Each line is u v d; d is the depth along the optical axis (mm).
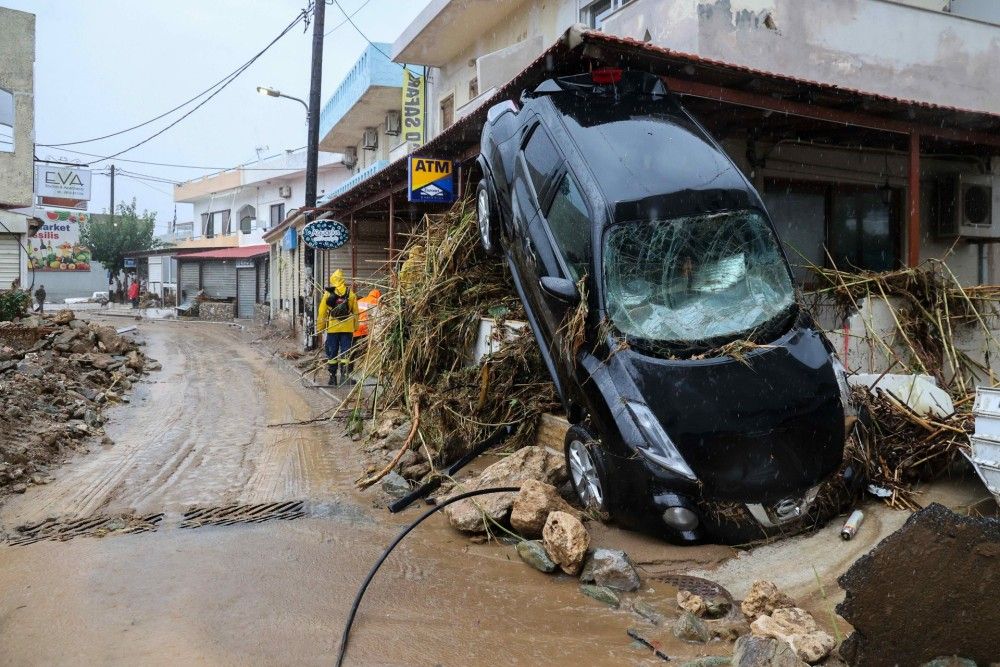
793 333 5551
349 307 13422
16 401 9047
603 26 12281
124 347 16453
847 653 3484
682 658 3789
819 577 4543
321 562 5129
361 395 9281
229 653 3869
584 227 6016
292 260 24062
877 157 10992
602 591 4508
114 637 4047
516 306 8359
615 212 5883
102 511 6309
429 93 21812
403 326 8828
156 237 59906
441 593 4617
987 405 4977
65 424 9016
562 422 6852
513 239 7297
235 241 42062
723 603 4250
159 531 5801
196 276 40438
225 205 44344
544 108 7121
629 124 6656
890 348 8109
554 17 15477
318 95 19078
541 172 6840
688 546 5035
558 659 3797
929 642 3285
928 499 5527
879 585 3371
